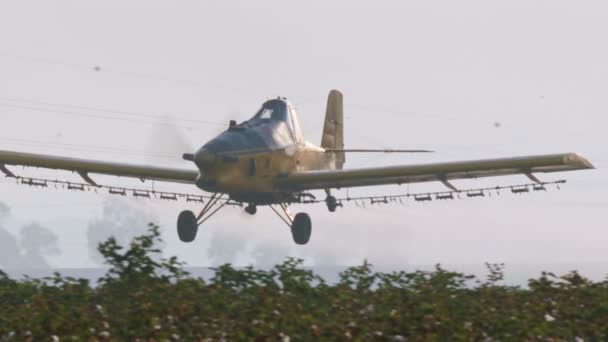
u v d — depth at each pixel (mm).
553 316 46125
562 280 54938
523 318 43281
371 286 52938
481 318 43156
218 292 47469
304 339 39625
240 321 42750
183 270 50656
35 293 49438
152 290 47031
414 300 46156
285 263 53062
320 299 48656
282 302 45188
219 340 39781
